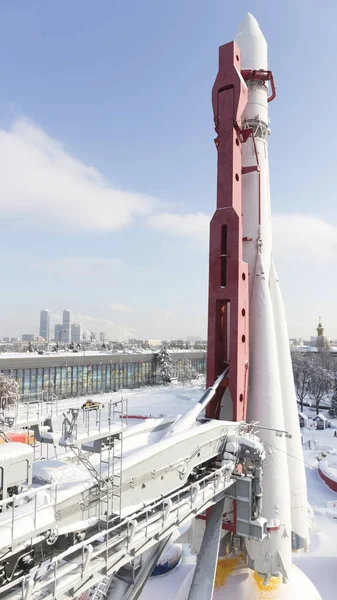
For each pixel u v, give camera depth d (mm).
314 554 32688
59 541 14352
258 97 30688
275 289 30547
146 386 113938
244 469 24266
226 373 27312
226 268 27062
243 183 30062
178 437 19891
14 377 82062
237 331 26250
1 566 11648
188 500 18594
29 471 13516
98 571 13914
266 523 23859
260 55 31078
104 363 103500
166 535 17016
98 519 14969
